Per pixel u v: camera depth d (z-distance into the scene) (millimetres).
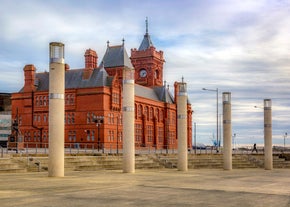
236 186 29000
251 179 36438
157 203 19719
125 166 42500
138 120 109000
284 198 22250
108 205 18922
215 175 41500
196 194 23578
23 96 100812
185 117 49875
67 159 48094
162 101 125125
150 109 115688
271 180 35500
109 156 53406
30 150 63062
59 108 35375
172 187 27375
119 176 36969
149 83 132000
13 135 80438
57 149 35125
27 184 28188
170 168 55812
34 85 101750
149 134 114500
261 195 23516
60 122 35406
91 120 93000
